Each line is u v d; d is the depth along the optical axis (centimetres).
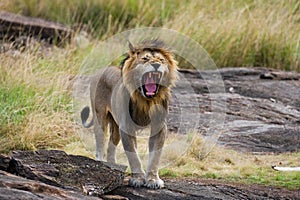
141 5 2644
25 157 1146
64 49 2119
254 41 2381
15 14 2505
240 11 2455
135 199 1099
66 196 999
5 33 2286
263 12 2517
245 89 2058
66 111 1598
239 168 1363
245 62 2362
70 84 1739
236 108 1881
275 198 1165
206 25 2400
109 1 2686
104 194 1109
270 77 2178
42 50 2139
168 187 1177
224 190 1191
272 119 1808
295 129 1717
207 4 2588
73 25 2522
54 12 2686
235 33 2381
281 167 1384
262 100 1964
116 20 2497
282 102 1966
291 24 2472
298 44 2403
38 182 1025
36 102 1573
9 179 1014
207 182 1247
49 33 2328
